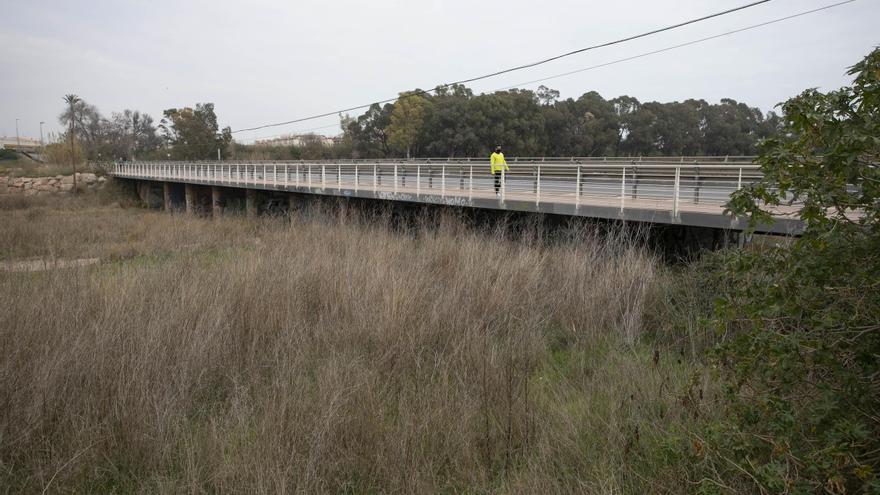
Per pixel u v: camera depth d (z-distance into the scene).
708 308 6.29
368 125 55.31
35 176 47.34
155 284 7.34
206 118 68.75
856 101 2.60
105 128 84.06
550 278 8.17
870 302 2.67
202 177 32.56
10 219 25.48
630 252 8.27
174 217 24.08
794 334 2.77
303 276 7.71
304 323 6.41
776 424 2.82
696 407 3.92
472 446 4.20
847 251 2.68
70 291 6.79
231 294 6.88
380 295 6.90
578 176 11.18
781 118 2.93
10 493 3.85
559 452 4.06
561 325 7.09
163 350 5.26
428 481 3.85
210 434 4.32
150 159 70.56
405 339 5.91
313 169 24.52
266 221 19.05
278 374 5.20
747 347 3.02
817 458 2.58
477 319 6.59
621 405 4.55
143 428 4.34
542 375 5.64
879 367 2.67
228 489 3.64
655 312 7.00
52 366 4.83
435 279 8.00
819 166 2.68
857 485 2.75
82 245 16.23
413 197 15.52
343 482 3.84
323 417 4.25
